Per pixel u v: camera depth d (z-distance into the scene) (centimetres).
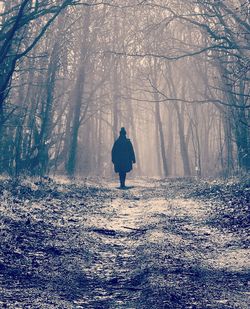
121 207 1823
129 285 788
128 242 1159
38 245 1041
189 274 833
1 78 2017
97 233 1255
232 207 1620
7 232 1092
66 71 3988
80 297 722
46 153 3180
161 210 1681
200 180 3086
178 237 1175
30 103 3309
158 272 828
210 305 664
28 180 2203
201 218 1477
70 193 2080
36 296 704
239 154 3400
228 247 1097
